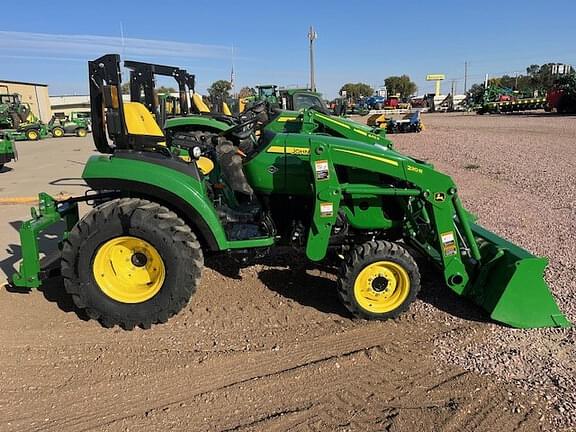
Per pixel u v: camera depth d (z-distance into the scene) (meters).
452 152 13.76
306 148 4.06
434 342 3.52
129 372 3.18
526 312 3.69
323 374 3.14
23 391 2.99
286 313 3.99
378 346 3.46
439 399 2.88
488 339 3.54
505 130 21.36
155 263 3.67
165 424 2.69
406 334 3.64
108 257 3.67
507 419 2.70
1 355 3.37
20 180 10.88
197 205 3.71
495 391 2.94
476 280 3.87
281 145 4.09
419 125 21.75
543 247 5.35
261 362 3.29
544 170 10.23
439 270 4.18
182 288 3.63
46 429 2.65
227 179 4.65
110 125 3.80
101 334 3.66
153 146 3.90
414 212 4.06
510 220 6.47
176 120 8.67
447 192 3.76
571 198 7.70
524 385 2.99
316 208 3.75
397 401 2.87
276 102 13.98
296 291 4.39
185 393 2.96
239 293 4.35
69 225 4.52
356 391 2.97
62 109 63.16
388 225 4.18
